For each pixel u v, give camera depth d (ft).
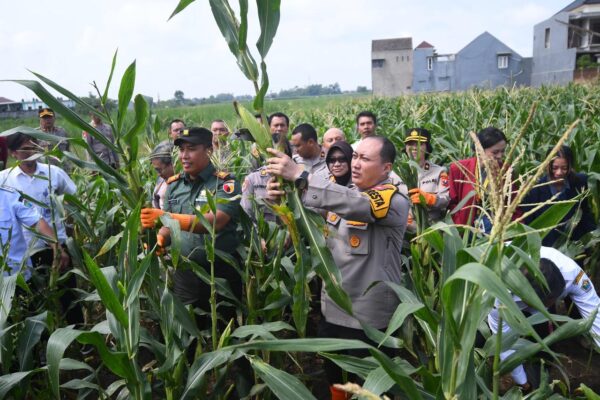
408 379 5.33
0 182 12.32
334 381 9.67
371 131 18.81
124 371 6.67
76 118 7.64
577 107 33.01
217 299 11.08
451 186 13.50
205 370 7.09
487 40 119.14
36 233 11.35
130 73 7.66
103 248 9.73
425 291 10.78
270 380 6.47
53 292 11.53
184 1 7.11
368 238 8.69
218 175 10.59
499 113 33.47
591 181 13.88
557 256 9.46
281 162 7.30
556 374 12.01
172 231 8.24
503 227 4.77
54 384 6.16
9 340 9.13
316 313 15.15
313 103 127.13
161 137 27.07
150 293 9.66
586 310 9.41
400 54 157.99
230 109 114.21
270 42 7.12
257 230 10.78
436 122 28.73
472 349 5.50
